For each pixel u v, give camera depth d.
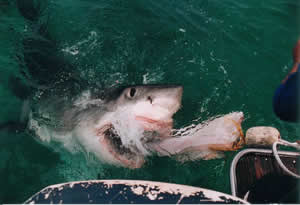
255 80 3.37
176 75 3.39
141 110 2.89
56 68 3.23
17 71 3.21
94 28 3.67
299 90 2.28
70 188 2.52
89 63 3.36
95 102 2.96
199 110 3.11
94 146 2.85
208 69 3.44
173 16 3.82
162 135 2.88
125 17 3.79
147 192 2.51
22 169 2.81
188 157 2.84
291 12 3.91
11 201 2.71
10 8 3.67
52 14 3.71
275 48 3.59
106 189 2.52
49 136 2.93
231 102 3.22
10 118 2.98
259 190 2.59
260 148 2.73
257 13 3.88
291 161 2.69
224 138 2.85
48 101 3.04
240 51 3.57
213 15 3.85
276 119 3.16
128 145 2.83
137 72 3.38
